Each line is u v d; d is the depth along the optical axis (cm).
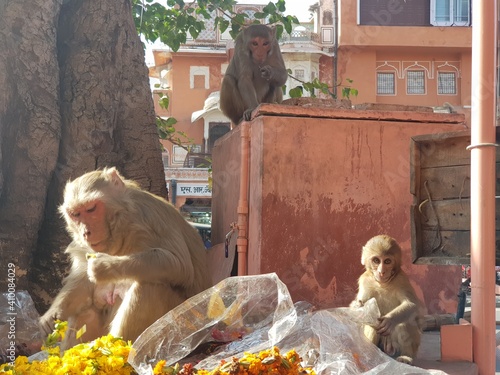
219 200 771
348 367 315
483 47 469
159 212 458
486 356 473
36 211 611
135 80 708
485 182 464
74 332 445
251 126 648
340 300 616
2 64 606
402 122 644
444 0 1798
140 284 428
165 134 1118
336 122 630
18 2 625
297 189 616
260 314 345
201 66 2777
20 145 613
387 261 488
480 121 466
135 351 285
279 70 811
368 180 633
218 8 1016
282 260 608
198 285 470
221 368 274
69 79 666
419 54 1811
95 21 687
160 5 1016
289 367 276
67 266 621
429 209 510
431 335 603
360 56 1792
